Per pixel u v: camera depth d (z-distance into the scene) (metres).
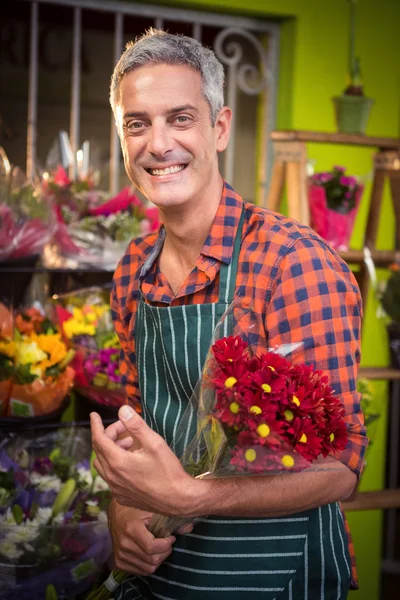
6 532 2.04
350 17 3.31
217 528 1.47
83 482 2.17
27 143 3.09
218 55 3.27
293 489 1.34
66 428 2.33
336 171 2.78
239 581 1.47
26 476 2.17
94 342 2.38
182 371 1.52
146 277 1.66
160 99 1.43
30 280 2.46
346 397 1.36
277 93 3.35
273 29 3.31
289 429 1.21
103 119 3.20
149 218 2.61
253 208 1.53
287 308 1.38
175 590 1.52
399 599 3.50
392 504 2.85
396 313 2.94
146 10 3.11
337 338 1.37
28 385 2.21
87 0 3.04
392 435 3.72
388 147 2.92
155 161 1.46
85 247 2.49
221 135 1.56
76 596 2.13
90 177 2.66
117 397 2.37
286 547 1.46
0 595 2.04
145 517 1.54
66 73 3.12
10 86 3.05
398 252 2.95
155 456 1.30
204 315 1.49
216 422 1.28
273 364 1.27
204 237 1.53
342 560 1.51
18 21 3.04
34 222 2.29
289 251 1.41
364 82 3.36
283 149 2.77
